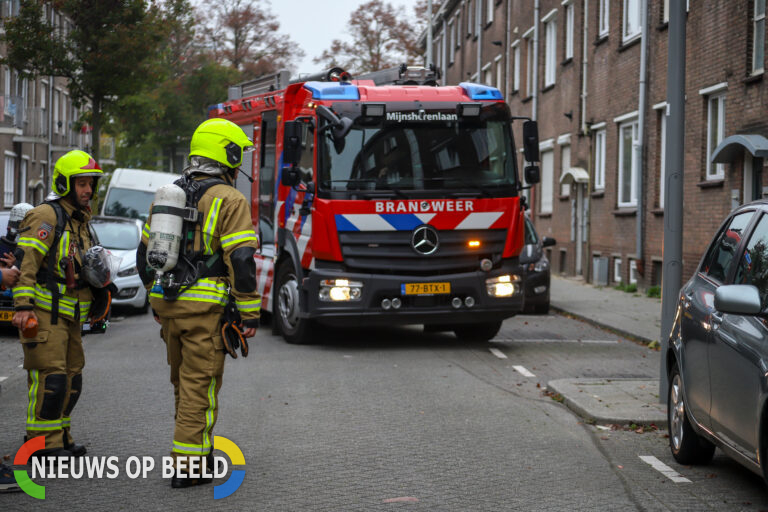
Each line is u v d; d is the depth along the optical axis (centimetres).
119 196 2705
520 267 1239
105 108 3212
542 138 3117
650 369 1087
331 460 645
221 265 569
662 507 546
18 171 3869
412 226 1190
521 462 649
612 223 2394
